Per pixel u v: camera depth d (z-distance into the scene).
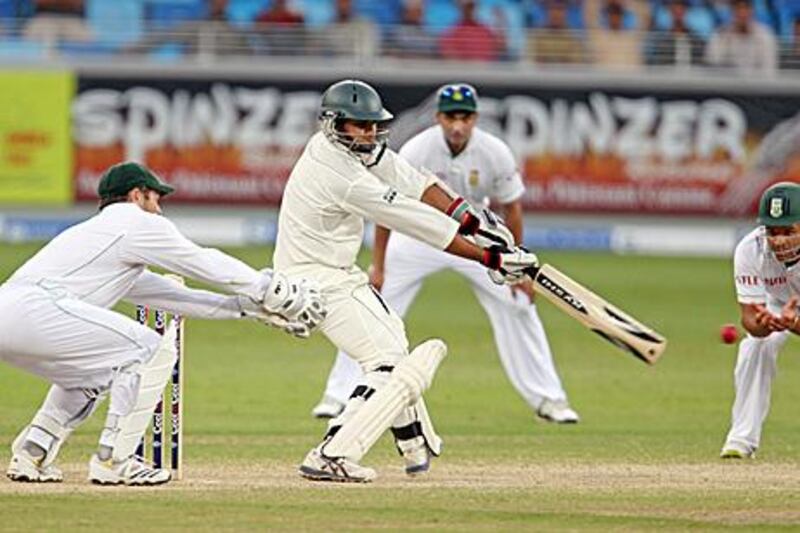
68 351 28.19
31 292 28.11
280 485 29.44
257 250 76.69
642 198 80.94
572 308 29.59
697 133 80.81
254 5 91.06
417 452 31.02
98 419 39.38
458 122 40.00
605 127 80.38
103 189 29.44
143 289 29.23
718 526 25.75
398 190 30.61
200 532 24.56
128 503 26.95
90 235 28.64
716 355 54.28
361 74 79.44
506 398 45.75
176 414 29.88
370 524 25.38
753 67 83.75
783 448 36.78
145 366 28.64
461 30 84.50
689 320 61.53
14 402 42.41
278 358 52.38
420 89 79.62
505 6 90.12
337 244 30.27
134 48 84.94
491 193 41.41
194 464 32.66
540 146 80.25
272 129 79.62
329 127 29.98
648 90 80.44
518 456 34.91
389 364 30.36
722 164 81.12
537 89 80.06
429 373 30.09
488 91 80.06
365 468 30.34
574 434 39.16
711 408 44.31
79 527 24.84
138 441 29.03
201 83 79.44
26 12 87.94
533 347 41.75
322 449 30.08
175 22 89.81
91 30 87.50
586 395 46.47
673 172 80.88
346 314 30.25
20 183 79.25
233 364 50.91
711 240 81.44
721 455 35.06
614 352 55.25
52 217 79.50
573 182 80.50
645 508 27.44
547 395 41.56
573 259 78.12
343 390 41.16
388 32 84.56
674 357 53.75
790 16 89.31
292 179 30.47
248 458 33.75
